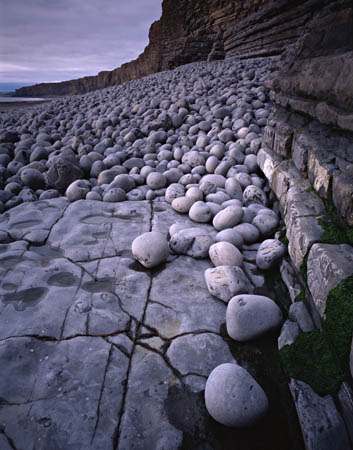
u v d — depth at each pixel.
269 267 1.99
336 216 1.51
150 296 1.80
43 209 2.89
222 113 4.95
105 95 10.48
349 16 1.87
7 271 1.99
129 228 2.56
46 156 4.49
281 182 2.33
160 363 1.38
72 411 1.18
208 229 2.53
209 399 1.17
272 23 9.25
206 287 1.88
